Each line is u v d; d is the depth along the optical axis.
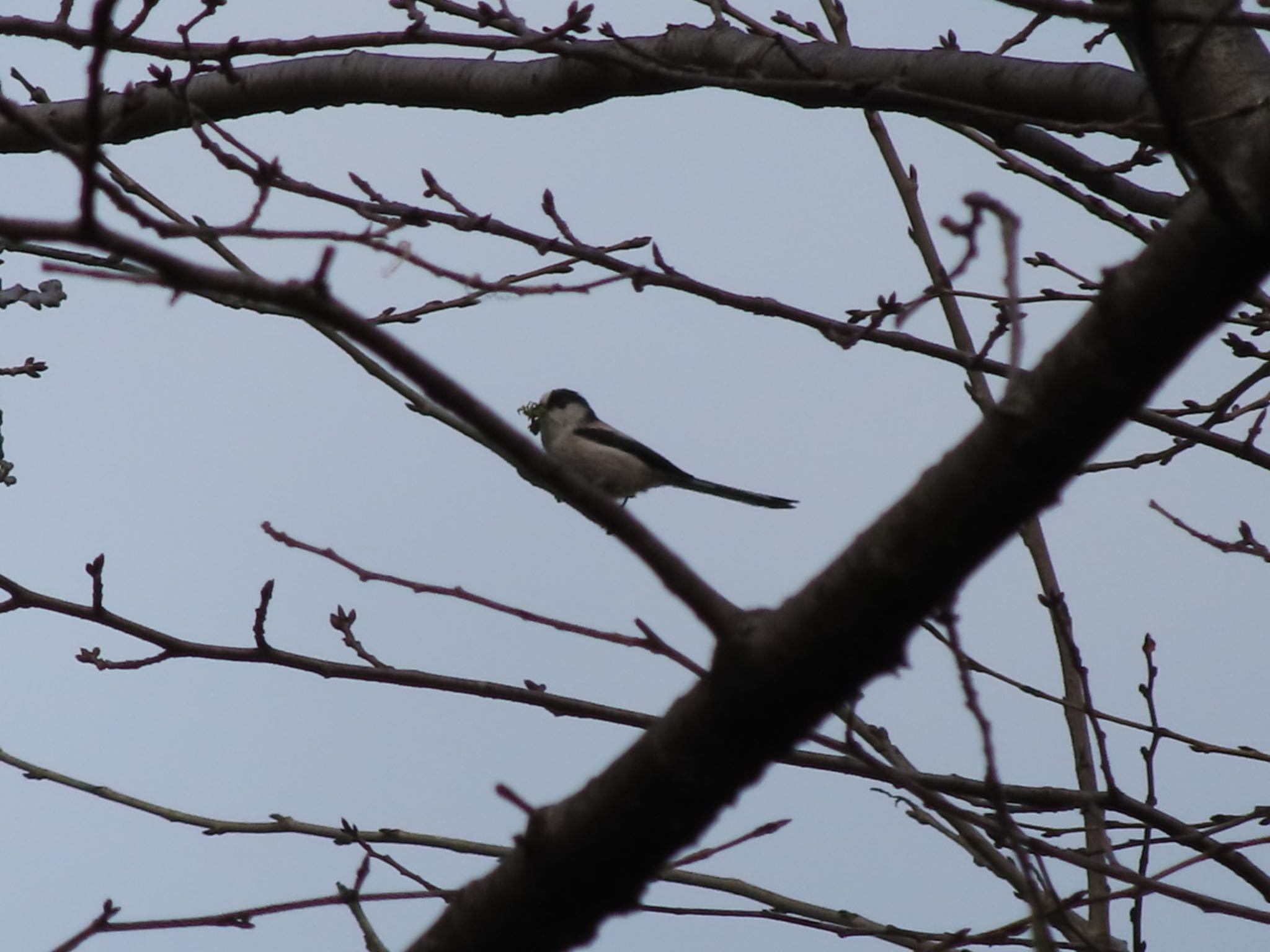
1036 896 5.82
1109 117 8.35
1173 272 4.41
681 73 8.30
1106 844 8.31
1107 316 4.52
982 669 8.67
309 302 4.48
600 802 5.27
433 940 5.62
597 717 7.96
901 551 4.79
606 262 8.53
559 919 5.43
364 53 10.62
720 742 5.08
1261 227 4.27
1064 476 4.70
